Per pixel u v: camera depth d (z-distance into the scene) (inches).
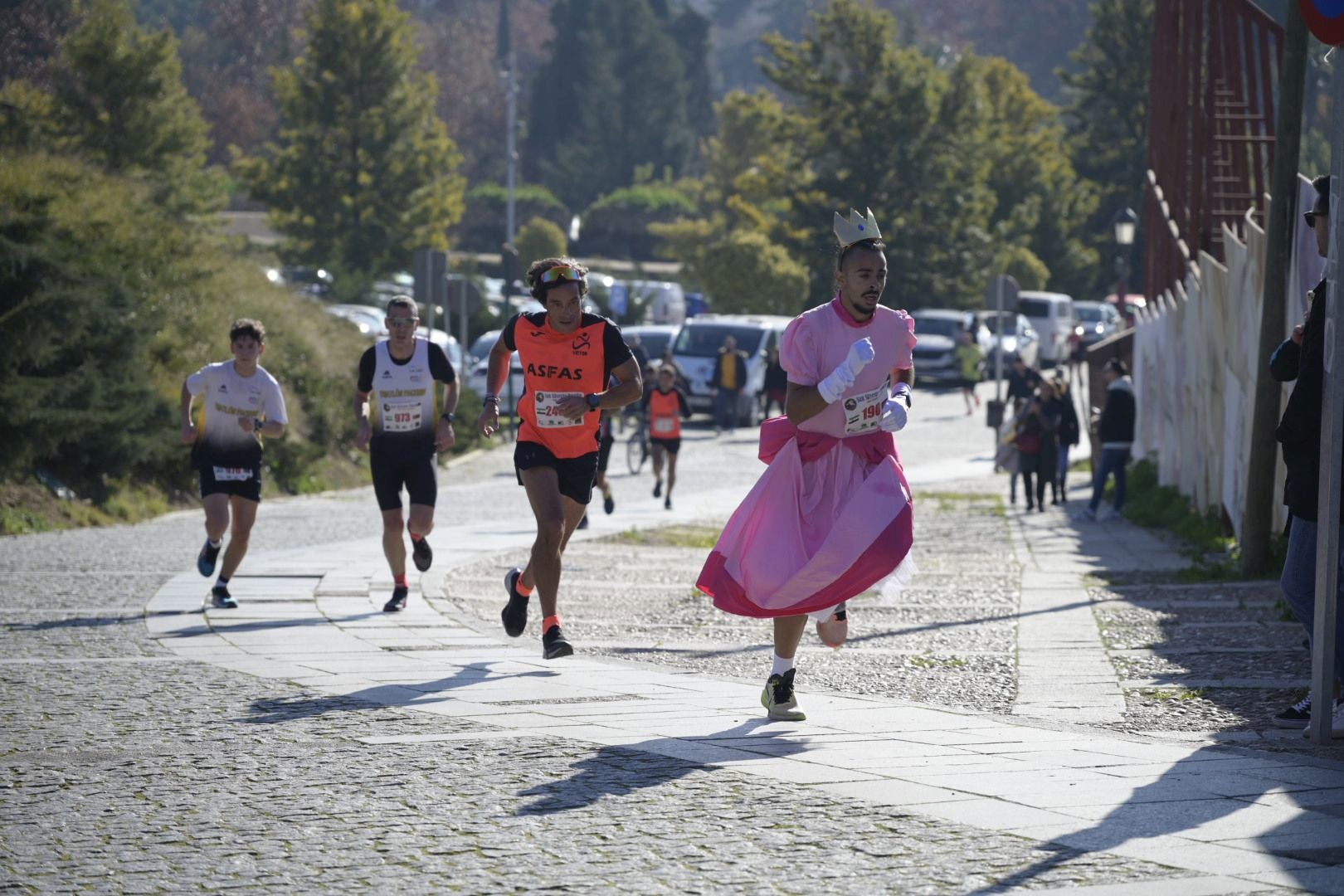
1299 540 818.2
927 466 3722.9
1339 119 764.0
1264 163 2906.0
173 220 3368.6
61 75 5319.9
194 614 1302.9
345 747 767.7
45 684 965.8
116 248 2792.8
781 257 7327.8
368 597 1425.9
